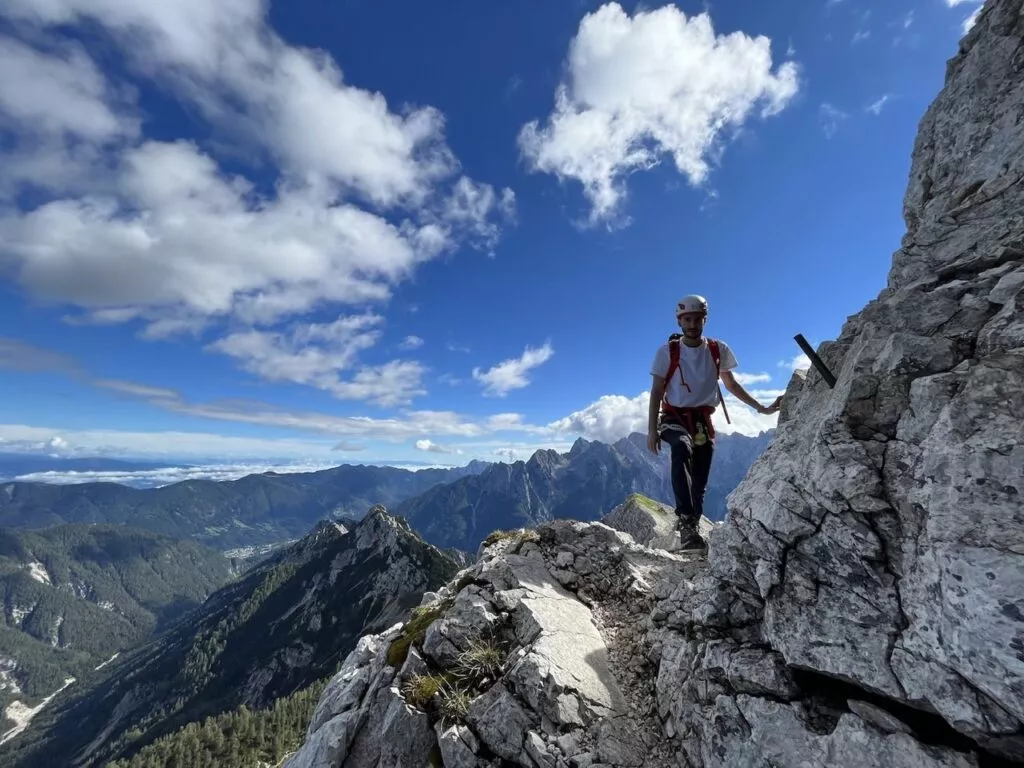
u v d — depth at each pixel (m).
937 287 1.73
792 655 1.56
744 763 1.56
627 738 1.91
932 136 2.34
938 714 1.28
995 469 1.14
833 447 1.59
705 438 2.88
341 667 3.29
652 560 2.98
